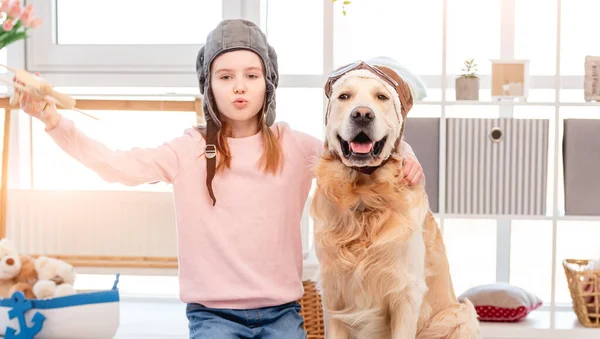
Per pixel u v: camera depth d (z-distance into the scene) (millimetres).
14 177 3096
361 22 3021
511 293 2590
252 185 1656
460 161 2631
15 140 3076
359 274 1630
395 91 1632
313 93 3061
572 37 2992
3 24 1945
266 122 1699
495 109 3045
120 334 2611
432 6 2998
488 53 3010
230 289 1617
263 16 3053
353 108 1541
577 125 2619
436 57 3020
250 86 1634
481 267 3053
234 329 1583
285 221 1677
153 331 2658
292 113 3076
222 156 1659
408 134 2633
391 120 1604
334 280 1680
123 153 1611
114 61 3080
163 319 2840
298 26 3057
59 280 1955
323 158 1669
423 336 1867
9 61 3076
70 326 1822
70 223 2891
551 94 3025
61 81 3090
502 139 2615
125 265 2826
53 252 2908
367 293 1655
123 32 3107
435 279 1857
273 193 1661
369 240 1622
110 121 3041
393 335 1684
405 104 1679
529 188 2617
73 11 3105
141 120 3037
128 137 3047
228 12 3021
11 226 2912
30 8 1976
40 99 1447
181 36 3092
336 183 1635
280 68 3074
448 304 1885
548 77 3000
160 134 3037
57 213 2891
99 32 3109
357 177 1638
